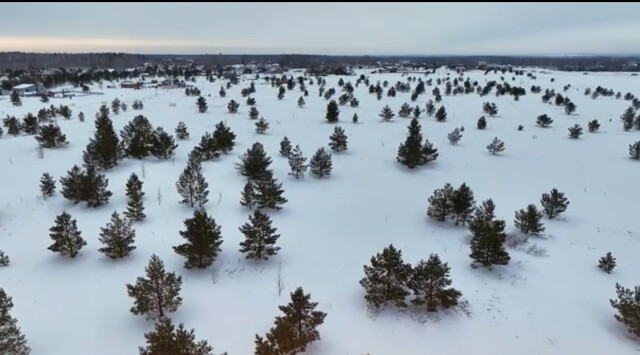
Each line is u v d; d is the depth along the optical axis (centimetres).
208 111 7450
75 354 1786
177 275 2348
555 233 3022
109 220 2970
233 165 4200
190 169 3338
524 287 2350
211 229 2369
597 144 5591
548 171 4466
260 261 2523
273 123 6450
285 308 1802
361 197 3622
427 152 4544
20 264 2428
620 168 4588
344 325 2003
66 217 2445
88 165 3794
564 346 1912
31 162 4156
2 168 3962
